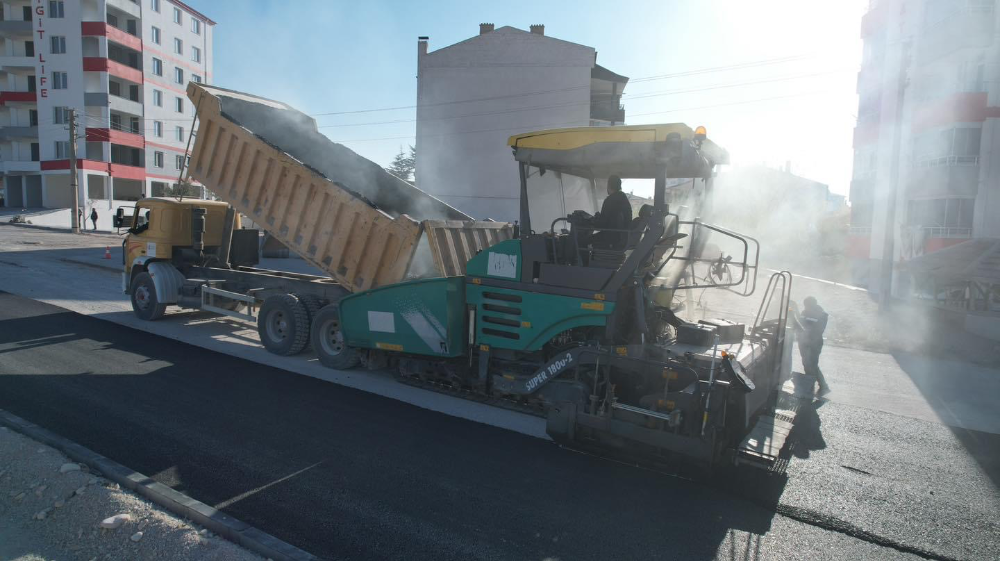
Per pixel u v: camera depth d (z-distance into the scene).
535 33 37.19
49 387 6.89
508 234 9.66
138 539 3.81
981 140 22.44
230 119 9.48
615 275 5.86
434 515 4.48
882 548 4.36
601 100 43.56
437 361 7.56
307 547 3.97
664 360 5.62
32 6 43.88
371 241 8.29
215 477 4.90
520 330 6.55
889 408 8.02
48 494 4.31
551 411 5.83
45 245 25.77
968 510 5.02
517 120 36.50
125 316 11.35
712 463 5.05
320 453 5.51
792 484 5.41
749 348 6.16
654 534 4.37
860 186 28.41
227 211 11.30
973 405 8.24
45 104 44.66
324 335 8.59
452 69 36.66
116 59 46.91
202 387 7.29
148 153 49.09
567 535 4.29
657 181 5.69
